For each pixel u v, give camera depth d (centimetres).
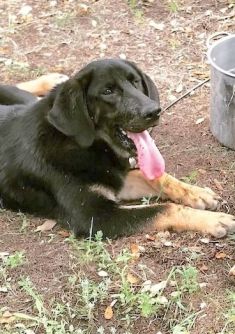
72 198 247
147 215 245
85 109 244
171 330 218
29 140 255
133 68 251
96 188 247
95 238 243
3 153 259
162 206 247
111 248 241
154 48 333
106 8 362
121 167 253
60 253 241
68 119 243
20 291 230
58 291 229
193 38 336
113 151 250
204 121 292
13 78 327
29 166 253
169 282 228
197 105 300
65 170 249
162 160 248
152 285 227
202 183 263
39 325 221
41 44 345
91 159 248
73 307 224
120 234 244
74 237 246
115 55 332
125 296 224
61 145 249
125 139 249
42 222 255
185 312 221
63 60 334
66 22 355
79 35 347
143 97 242
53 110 244
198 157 274
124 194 260
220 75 266
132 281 229
